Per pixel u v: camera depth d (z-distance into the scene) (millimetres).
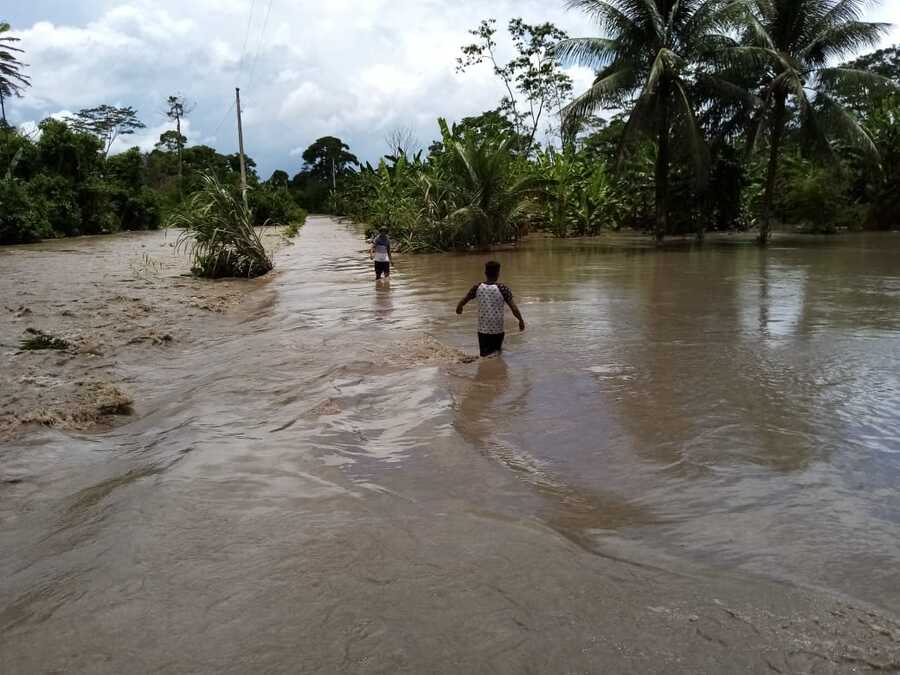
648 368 6930
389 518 3590
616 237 32094
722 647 2396
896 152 32375
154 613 2695
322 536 3355
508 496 3936
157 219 51781
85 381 7059
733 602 2711
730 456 4480
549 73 38719
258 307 12453
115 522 3574
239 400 6133
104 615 2693
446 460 4520
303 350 8125
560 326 9422
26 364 7844
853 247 23703
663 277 15258
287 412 5715
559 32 38219
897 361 7000
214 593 2834
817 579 2916
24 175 42344
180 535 3402
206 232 17547
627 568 3021
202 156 79625
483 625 2553
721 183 30484
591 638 2459
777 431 4941
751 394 5914
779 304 11039
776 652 2365
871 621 2566
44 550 3312
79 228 42812
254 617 2641
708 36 24891
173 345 9109
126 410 6188
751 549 3213
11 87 50469
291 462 4500
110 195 46812
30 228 34688
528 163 31797
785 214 35656
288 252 26297
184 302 13047
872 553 3152
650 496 3895
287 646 2445
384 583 2883
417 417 5477
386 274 16156
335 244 31578
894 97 33719
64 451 4977
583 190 32719
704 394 5945
